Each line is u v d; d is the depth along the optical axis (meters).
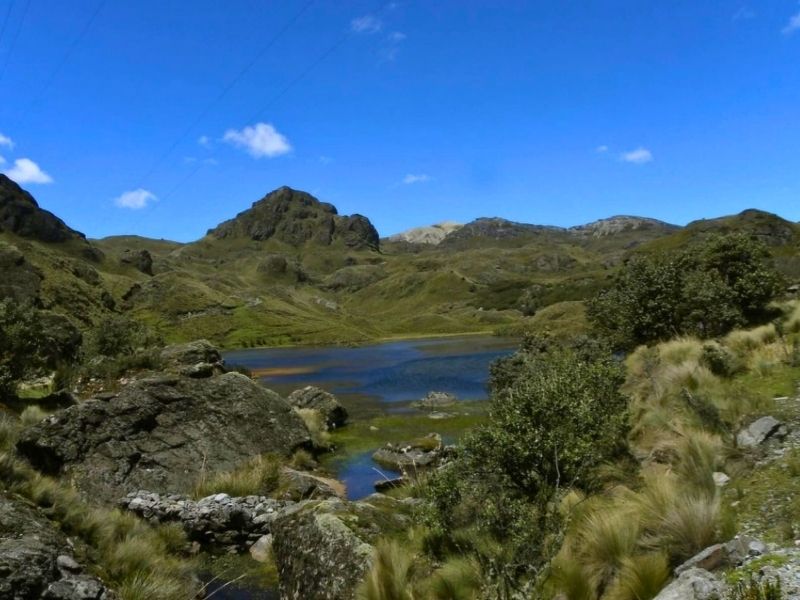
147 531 10.73
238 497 12.73
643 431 10.39
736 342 14.99
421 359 67.88
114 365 25.72
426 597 6.71
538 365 16.98
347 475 16.78
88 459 13.94
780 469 7.12
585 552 6.41
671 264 19.94
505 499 7.45
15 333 18.78
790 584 4.14
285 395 38.19
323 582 7.77
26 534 7.77
